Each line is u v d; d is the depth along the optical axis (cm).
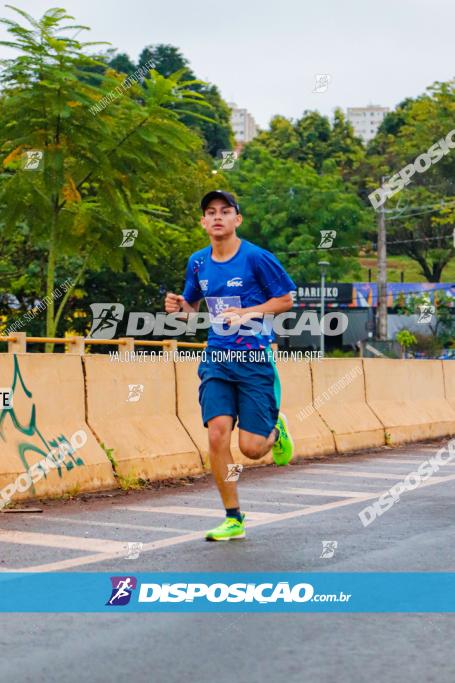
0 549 847
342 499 1176
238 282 884
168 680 494
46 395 1250
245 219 7806
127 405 1395
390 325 7044
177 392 1501
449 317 7019
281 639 568
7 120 2173
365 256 11319
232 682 490
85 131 2216
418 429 2133
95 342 1372
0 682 491
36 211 2291
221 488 886
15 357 1212
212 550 830
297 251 7500
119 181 2320
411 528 941
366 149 13625
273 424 905
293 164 8131
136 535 918
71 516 1052
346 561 780
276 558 792
